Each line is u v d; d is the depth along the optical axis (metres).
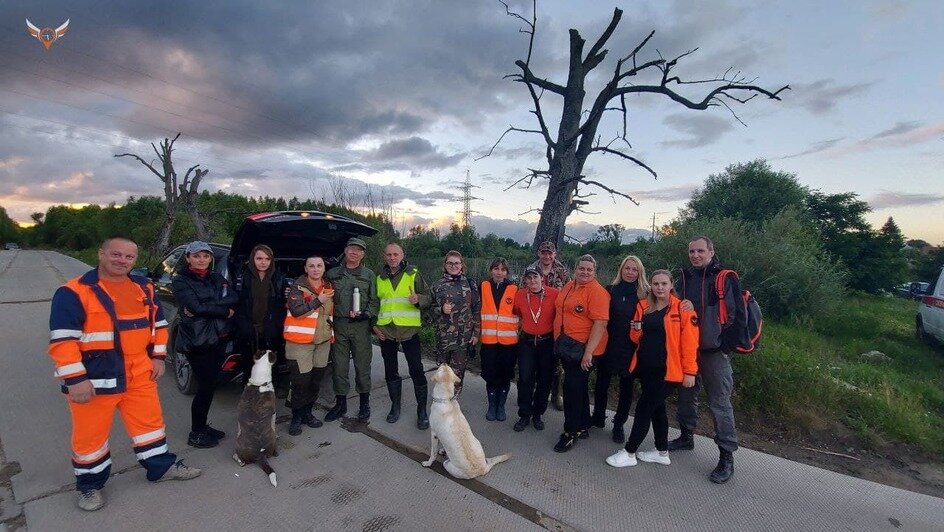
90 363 2.95
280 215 4.73
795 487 3.60
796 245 12.48
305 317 4.11
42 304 10.26
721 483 3.59
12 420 4.28
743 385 5.06
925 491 3.79
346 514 3.05
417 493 3.32
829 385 5.15
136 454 3.38
